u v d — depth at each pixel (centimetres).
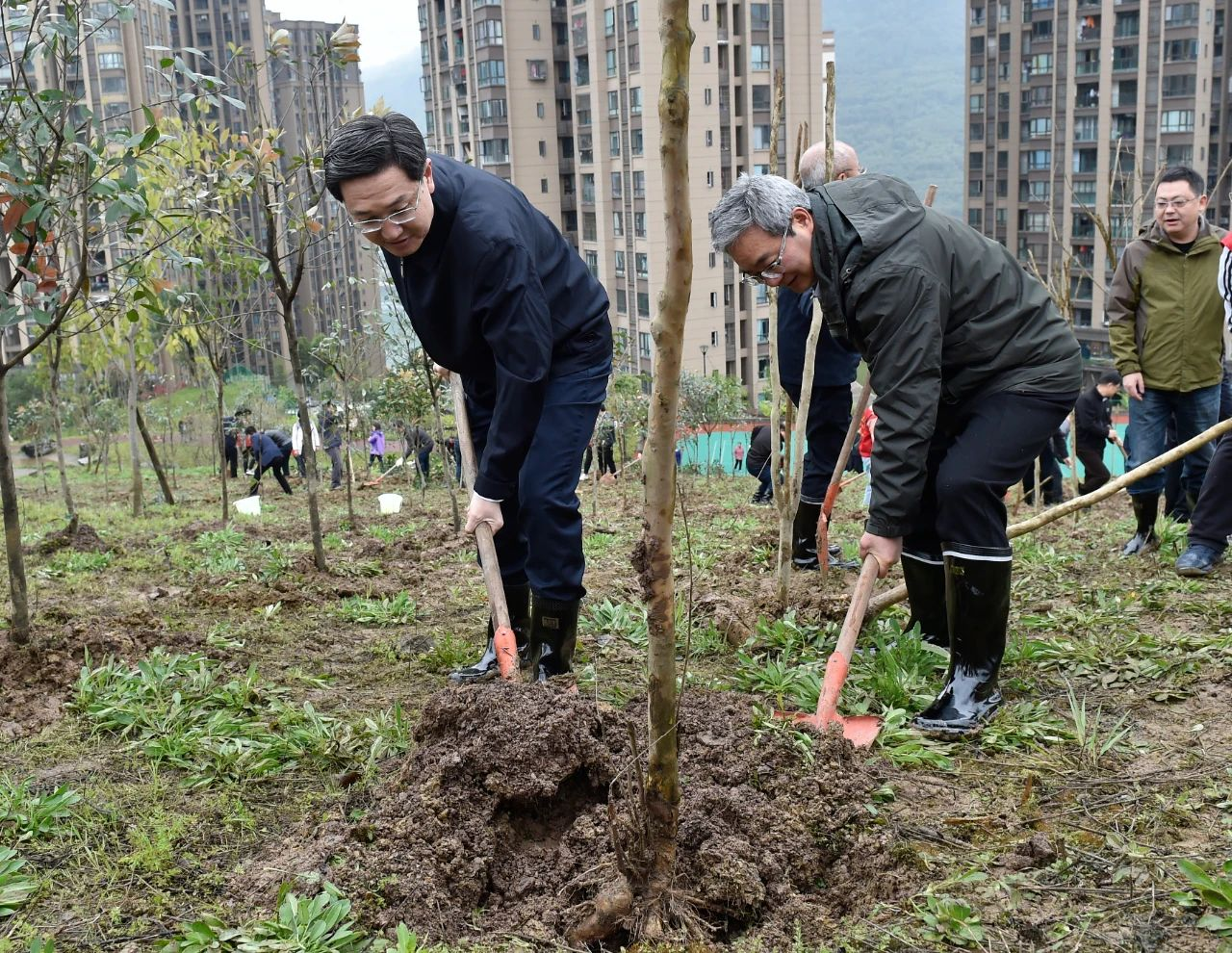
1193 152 4144
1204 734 339
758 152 3672
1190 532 535
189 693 396
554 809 296
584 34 3788
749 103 3578
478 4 3944
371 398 1519
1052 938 237
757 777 295
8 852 278
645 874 247
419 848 270
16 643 437
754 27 3531
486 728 297
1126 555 578
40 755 351
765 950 241
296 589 580
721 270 3734
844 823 280
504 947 246
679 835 271
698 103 3444
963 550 352
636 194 3722
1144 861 262
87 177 420
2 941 247
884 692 377
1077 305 4453
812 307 454
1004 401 351
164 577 680
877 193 338
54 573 692
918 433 330
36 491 1703
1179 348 562
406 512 1105
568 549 392
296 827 300
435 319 379
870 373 341
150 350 1180
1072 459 888
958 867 267
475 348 385
